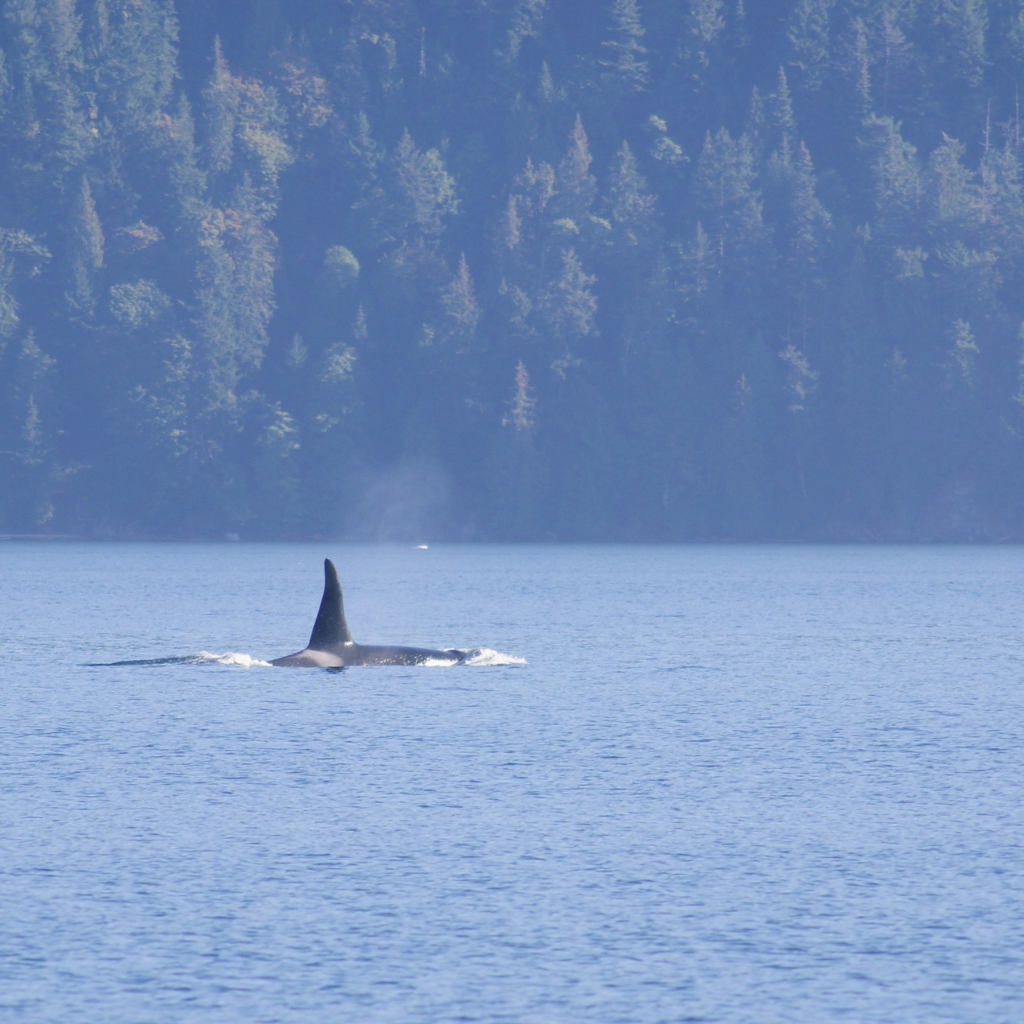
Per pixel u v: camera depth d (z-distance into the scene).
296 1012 54.69
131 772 94.75
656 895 67.94
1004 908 65.94
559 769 96.75
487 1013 54.66
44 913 65.06
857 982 57.59
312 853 74.62
